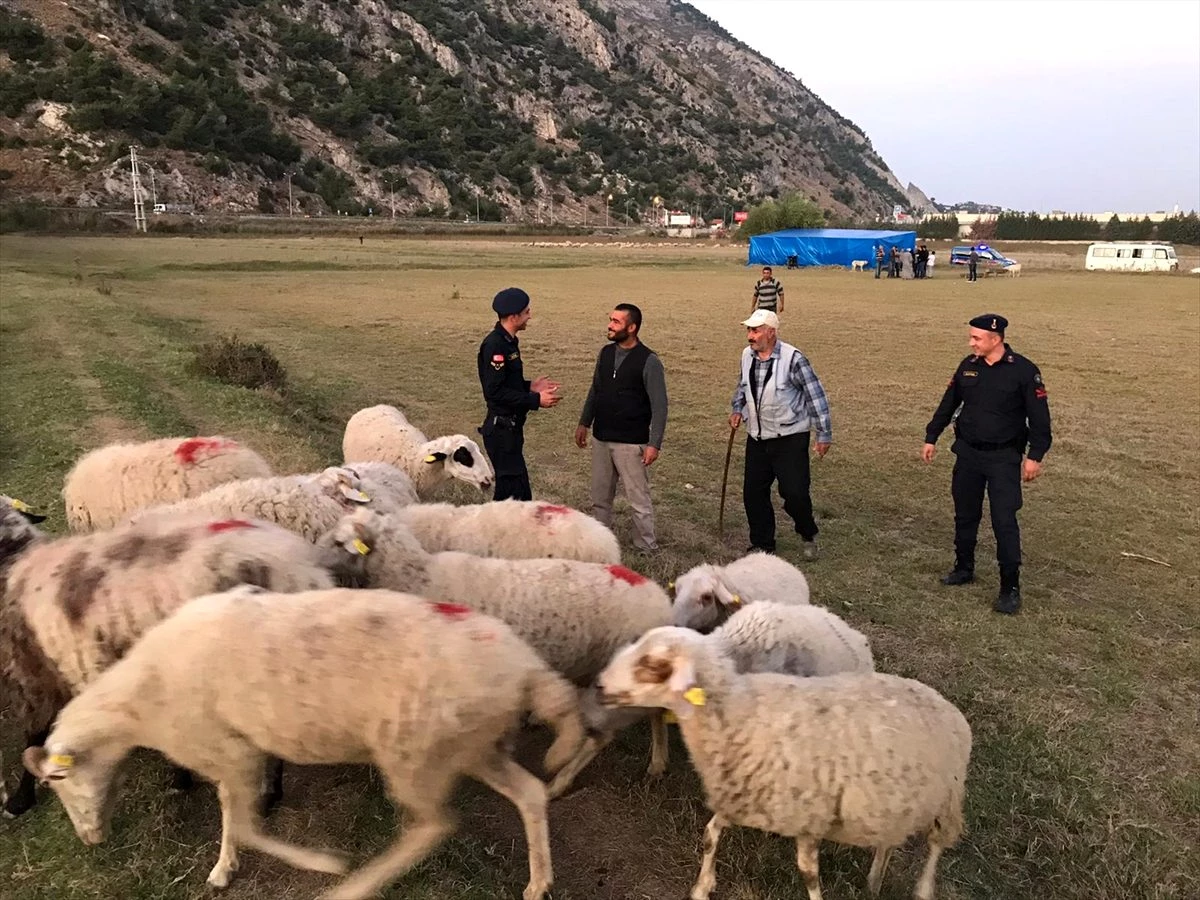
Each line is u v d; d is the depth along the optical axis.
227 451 5.63
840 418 12.45
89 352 14.43
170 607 3.45
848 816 3.17
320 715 2.96
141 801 3.66
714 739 3.30
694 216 165.00
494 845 3.57
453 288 30.73
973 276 42.41
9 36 101.69
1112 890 3.67
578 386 14.32
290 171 111.62
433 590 4.11
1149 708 5.18
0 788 3.65
